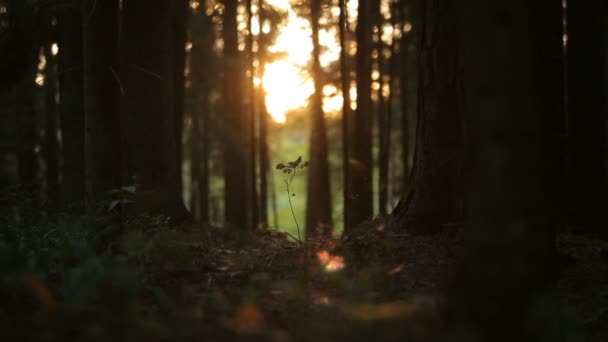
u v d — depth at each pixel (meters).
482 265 3.09
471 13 3.32
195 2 15.12
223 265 5.80
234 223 17.22
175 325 3.65
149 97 8.02
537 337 3.00
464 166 6.36
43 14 9.49
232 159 17.38
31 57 9.89
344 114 12.16
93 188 6.77
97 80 6.78
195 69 16.80
